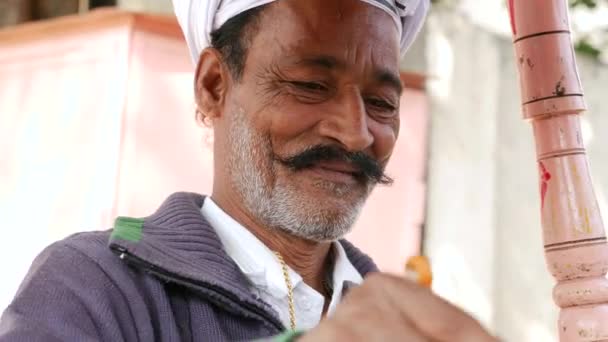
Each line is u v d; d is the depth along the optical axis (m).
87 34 3.46
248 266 2.00
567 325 1.55
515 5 1.67
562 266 1.57
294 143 1.97
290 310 2.00
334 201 1.97
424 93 4.30
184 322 1.84
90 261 1.83
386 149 2.04
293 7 2.00
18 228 3.56
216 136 2.13
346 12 2.00
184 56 3.47
